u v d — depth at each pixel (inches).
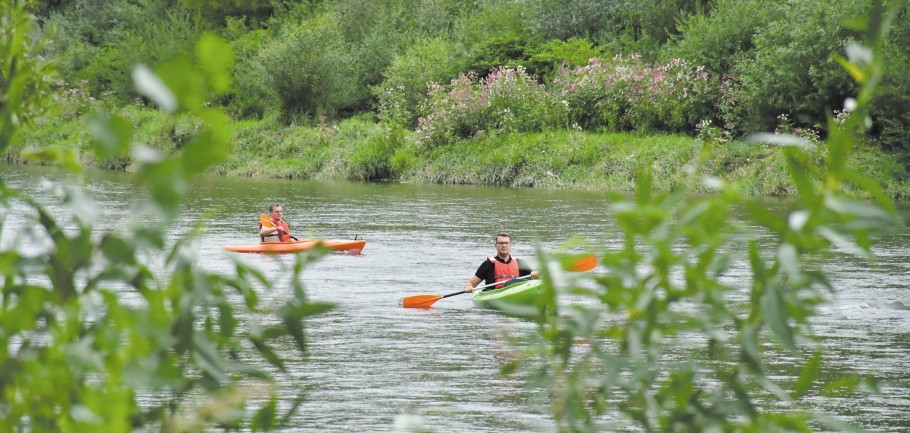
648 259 206.5
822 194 184.4
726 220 193.8
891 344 1175.6
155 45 5324.8
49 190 190.2
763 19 3927.2
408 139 4389.8
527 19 5157.5
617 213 193.6
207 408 220.2
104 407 175.9
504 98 4301.2
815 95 3447.3
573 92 4210.1
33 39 235.1
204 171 144.9
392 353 1139.9
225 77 140.6
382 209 2938.0
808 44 3467.0
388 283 1656.0
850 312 1369.3
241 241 2192.4
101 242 184.5
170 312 204.1
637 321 214.5
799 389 212.5
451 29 5698.8
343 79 5029.5
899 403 914.7
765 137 187.8
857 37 3302.2
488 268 1535.4
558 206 3014.3
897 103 2994.6
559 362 228.2
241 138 4805.6
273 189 3710.6
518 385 987.3
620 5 4901.6
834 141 184.1
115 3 6446.9
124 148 139.3
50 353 188.4
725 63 3988.7
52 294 195.3
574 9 4975.4
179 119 145.5
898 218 178.5
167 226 182.1
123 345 189.3
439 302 1507.1
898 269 1749.5
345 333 1257.4
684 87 3878.0
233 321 223.1
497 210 2891.2
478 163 4114.2
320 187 3833.7
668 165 3602.4
